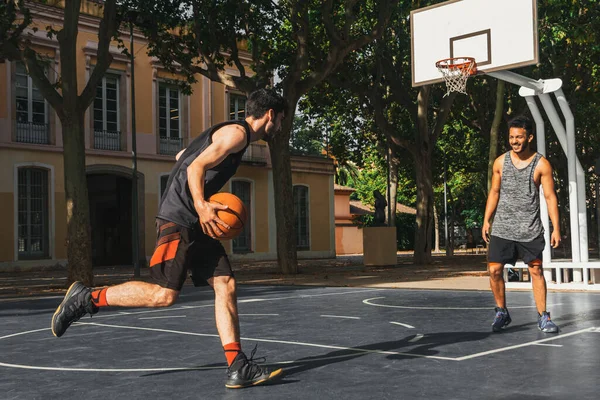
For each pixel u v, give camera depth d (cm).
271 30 1952
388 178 2712
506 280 1123
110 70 2591
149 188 2723
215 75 1894
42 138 2417
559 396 330
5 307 968
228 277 381
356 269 2105
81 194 1441
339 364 430
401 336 557
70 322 392
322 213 3538
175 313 811
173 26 1888
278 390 355
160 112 2789
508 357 445
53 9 2422
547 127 2638
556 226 541
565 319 650
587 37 1759
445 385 360
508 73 1136
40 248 2411
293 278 1644
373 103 2305
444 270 1886
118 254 2855
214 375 403
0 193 2278
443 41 1335
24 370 434
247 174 3127
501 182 567
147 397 344
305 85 1830
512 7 1242
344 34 1797
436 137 2362
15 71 2339
